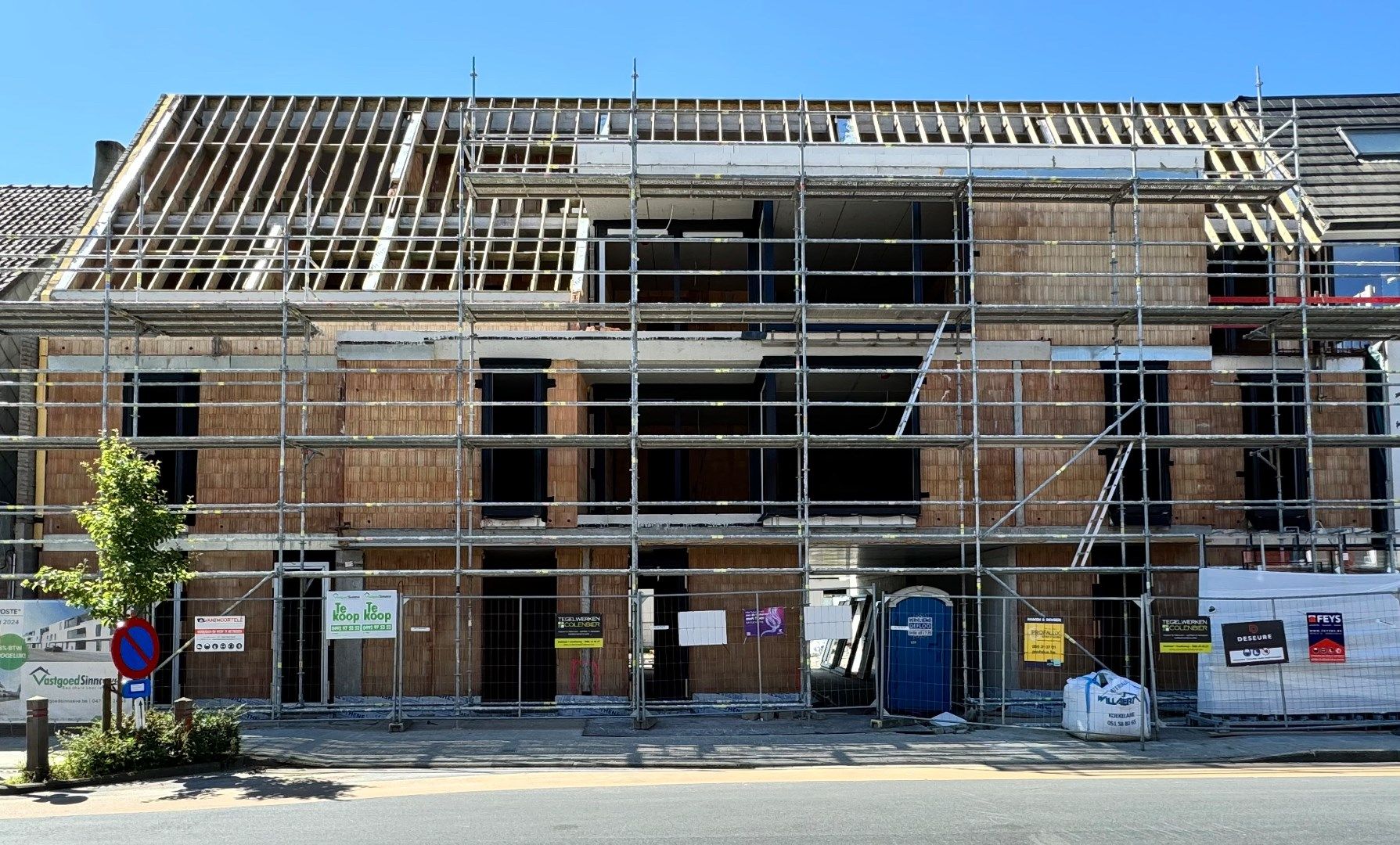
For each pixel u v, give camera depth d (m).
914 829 9.82
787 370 18.58
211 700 19.34
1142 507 20.02
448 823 10.22
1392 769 13.78
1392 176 23.06
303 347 19.53
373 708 17.77
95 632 16.53
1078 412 20.31
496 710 18.70
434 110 26.00
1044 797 11.43
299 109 25.89
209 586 19.81
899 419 25.47
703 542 19.67
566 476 19.98
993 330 20.30
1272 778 12.80
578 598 19.67
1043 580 19.89
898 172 20.77
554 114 23.88
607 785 12.55
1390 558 19.75
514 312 18.50
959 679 21.52
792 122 24.20
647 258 24.20
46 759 12.71
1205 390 20.45
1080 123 24.31
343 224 22.09
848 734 16.45
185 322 19.00
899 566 25.42
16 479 19.89
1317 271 21.58
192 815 10.75
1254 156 23.27
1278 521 20.31
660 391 23.52
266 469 19.92
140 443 17.66
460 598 18.20
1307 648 16.86
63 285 20.08
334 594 16.97
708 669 19.88
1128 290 20.53
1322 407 20.92
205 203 23.00
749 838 9.45
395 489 19.66
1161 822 10.08
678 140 21.59
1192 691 19.95
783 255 24.30
